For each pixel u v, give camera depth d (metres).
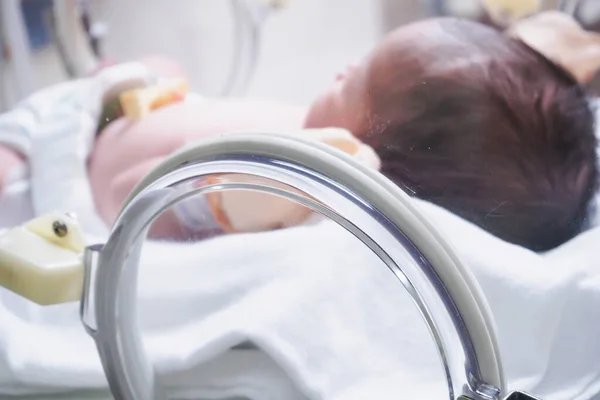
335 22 1.08
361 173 0.36
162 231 0.57
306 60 1.10
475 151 0.62
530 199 0.61
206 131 0.82
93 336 0.49
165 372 0.53
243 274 0.58
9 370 0.56
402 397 0.48
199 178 0.40
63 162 0.87
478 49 0.70
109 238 0.46
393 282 0.52
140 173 0.80
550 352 0.54
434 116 0.65
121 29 1.18
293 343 0.53
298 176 0.36
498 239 0.58
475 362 0.35
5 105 1.12
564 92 0.67
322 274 0.55
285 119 0.82
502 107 0.64
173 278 0.59
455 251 0.36
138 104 0.89
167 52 1.18
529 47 0.73
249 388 0.53
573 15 0.85
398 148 0.62
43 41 1.15
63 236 0.50
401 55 0.71
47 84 1.14
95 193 0.84
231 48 1.16
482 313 0.35
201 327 0.57
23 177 0.91
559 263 0.58
